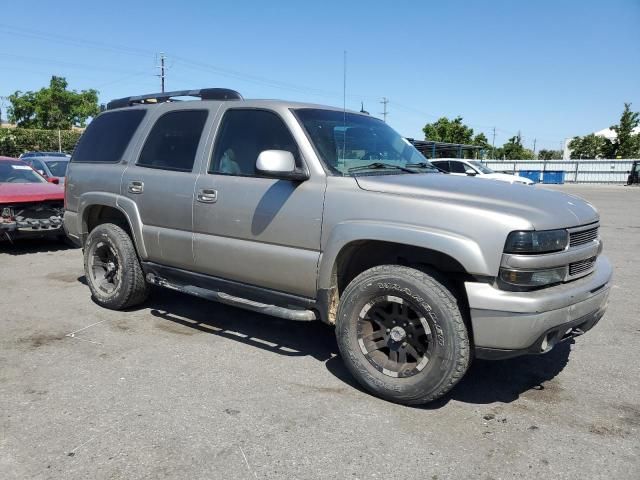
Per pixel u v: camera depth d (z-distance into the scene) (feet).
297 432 10.27
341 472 9.02
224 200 13.87
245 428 10.38
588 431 10.48
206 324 16.62
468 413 11.16
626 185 135.33
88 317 17.07
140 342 14.93
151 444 9.77
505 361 14.07
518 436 10.25
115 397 11.58
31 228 27.61
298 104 14.01
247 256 13.47
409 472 9.04
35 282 21.76
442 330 10.62
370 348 11.79
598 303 11.53
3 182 29.91
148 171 16.10
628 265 26.73
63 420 10.57
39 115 174.70
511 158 234.79
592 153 234.17
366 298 11.57
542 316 10.07
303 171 12.63
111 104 19.10
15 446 9.64
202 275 14.92
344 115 14.85
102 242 17.62
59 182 38.86
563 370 13.50
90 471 8.95
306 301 12.80
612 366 13.78
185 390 11.98
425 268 11.27
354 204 11.76
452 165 63.93
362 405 11.42
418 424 10.66
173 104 16.34
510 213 10.39
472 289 10.34
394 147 15.07
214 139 14.64
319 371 13.21
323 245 12.21
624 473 9.09
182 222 14.96
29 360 13.52
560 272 10.73
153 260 16.29
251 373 13.00
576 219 11.34
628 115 181.57
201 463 9.22
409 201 11.16
